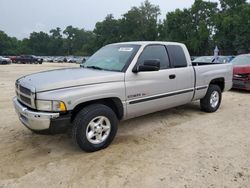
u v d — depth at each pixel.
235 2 51.16
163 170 3.46
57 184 3.13
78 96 3.68
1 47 110.69
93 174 3.36
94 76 4.00
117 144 4.34
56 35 128.50
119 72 4.31
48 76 4.06
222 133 4.91
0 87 10.74
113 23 87.19
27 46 121.88
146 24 78.38
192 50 56.03
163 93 4.95
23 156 3.87
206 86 6.04
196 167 3.54
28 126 3.75
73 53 122.06
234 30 47.16
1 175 3.32
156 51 4.94
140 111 4.64
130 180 3.21
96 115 3.91
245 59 10.55
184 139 4.58
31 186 3.09
